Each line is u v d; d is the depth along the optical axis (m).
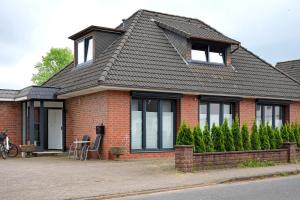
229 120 22.73
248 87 22.78
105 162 17.88
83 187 11.85
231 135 16.45
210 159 15.40
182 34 22.03
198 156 15.06
